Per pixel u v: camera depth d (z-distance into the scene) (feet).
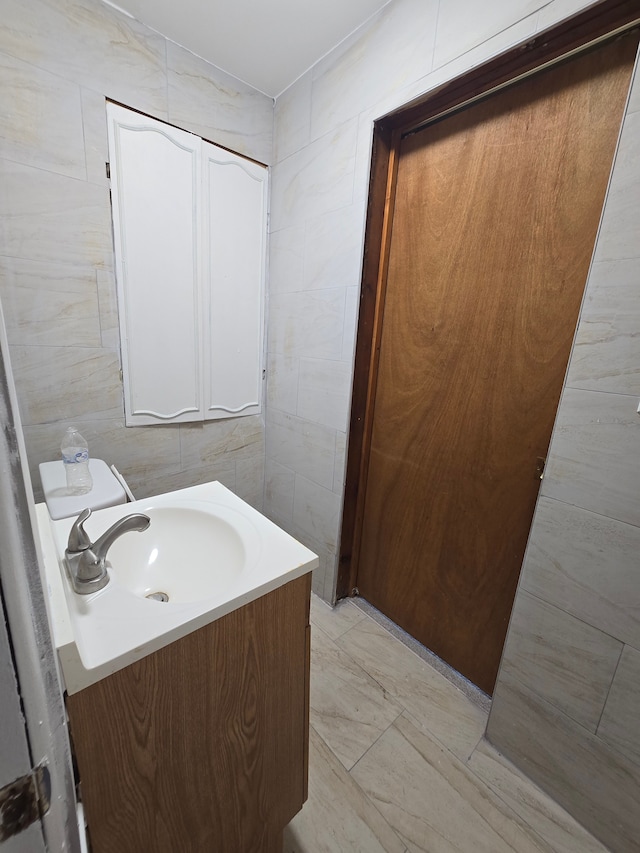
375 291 4.67
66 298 4.33
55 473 4.18
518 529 3.80
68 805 1.06
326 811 3.20
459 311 4.00
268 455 6.70
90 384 4.69
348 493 5.27
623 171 2.39
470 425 4.06
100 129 4.16
